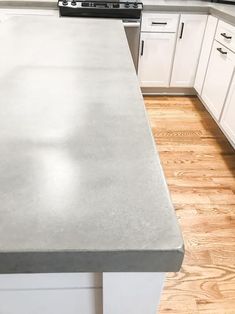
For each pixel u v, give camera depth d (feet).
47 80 2.54
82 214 1.26
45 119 1.95
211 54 7.93
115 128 1.89
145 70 9.05
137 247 1.14
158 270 1.21
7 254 1.12
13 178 1.44
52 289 1.52
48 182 1.42
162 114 8.67
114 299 1.43
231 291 4.04
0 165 1.52
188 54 8.82
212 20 7.82
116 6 7.89
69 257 1.14
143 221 1.24
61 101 2.20
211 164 6.68
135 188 1.41
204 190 5.90
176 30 8.38
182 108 9.07
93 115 2.03
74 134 1.80
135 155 1.64
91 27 4.49
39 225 1.21
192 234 4.88
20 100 2.18
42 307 1.63
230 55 6.76
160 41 8.54
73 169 1.51
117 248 1.13
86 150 1.66
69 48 3.42
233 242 4.78
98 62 3.03
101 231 1.19
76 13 7.92
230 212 5.38
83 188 1.40
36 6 7.92
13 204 1.30
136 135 1.83
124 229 1.20
